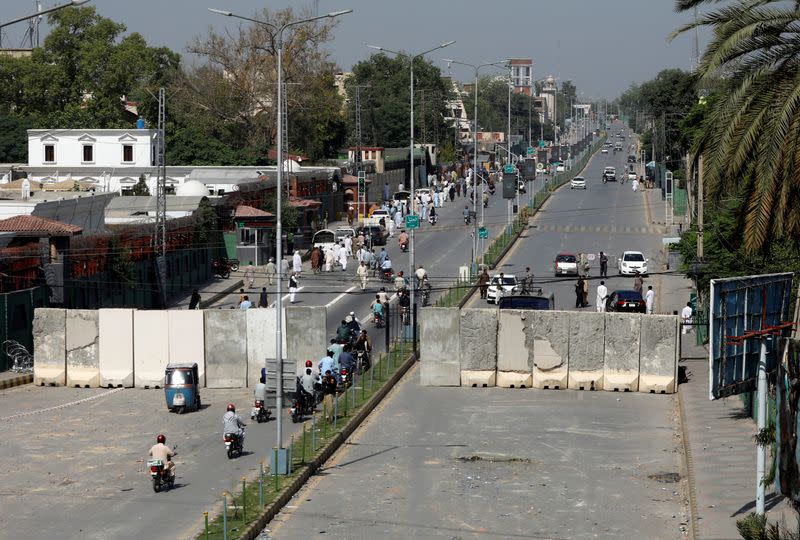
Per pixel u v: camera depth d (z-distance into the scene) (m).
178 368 43.38
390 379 48.53
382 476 34.66
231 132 135.25
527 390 47.75
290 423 41.22
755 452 36.09
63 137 111.81
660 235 98.00
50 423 41.41
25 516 30.12
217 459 36.09
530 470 35.41
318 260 81.00
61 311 48.34
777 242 42.09
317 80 132.00
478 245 92.94
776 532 20.14
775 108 32.56
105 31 132.62
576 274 77.56
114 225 78.44
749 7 33.56
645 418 42.56
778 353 25.27
